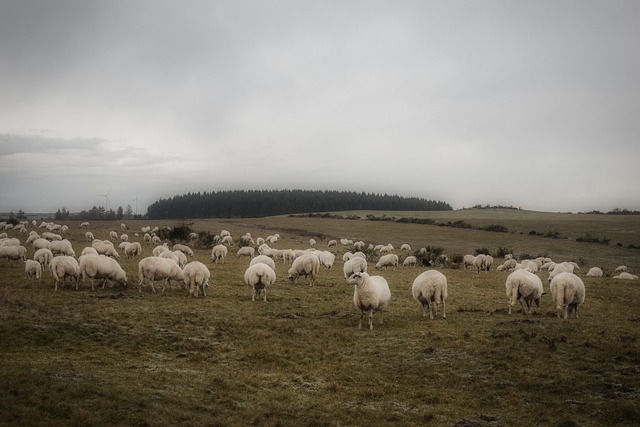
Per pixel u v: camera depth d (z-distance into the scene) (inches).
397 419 472.4
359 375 599.8
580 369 595.5
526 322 810.8
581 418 471.5
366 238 3841.0
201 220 5300.2
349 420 464.1
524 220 5679.1
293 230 4315.9
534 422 468.1
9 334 675.4
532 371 592.4
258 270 1010.1
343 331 786.8
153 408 445.1
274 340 732.0
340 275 1574.8
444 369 612.7
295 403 500.7
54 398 436.5
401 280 1485.0
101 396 457.7
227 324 806.5
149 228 3314.5
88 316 786.8
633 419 465.7
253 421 443.8
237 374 578.2
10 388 446.3
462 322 838.5
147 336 716.0
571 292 846.5
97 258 1024.9
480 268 1993.1
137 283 1155.9
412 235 4040.4
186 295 1038.4
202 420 433.1
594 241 3735.2
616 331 756.0
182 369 590.9
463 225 4680.1
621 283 1515.7
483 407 508.1
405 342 717.9
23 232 2723.9
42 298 900.6
